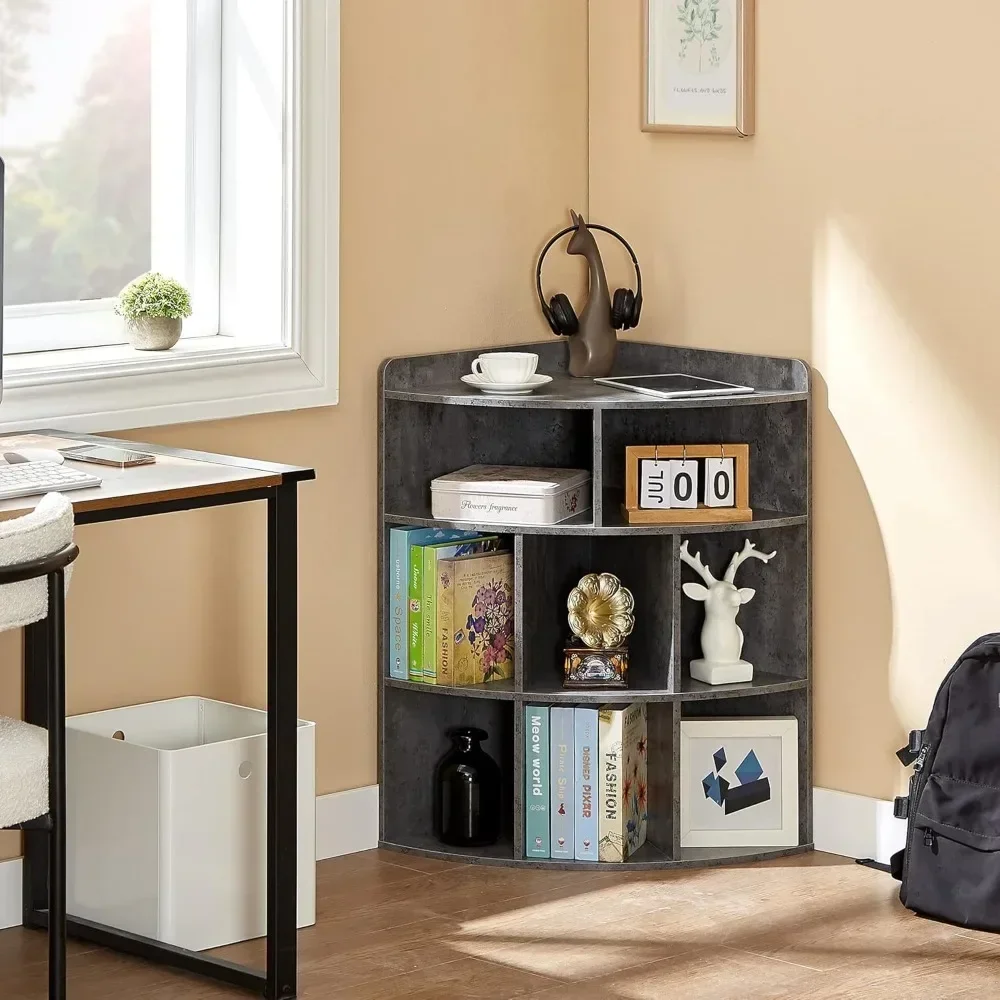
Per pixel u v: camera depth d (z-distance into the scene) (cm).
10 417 341
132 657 363
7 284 367
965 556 377
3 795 256
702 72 409
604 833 386
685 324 423
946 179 372
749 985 320
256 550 384
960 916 349
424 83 405
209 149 391
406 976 325
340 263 392
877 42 380
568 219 438
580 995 316
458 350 417
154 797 328
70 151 376
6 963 330
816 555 401
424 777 413
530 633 402
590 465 429
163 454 327
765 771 399
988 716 350
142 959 334
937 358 378
